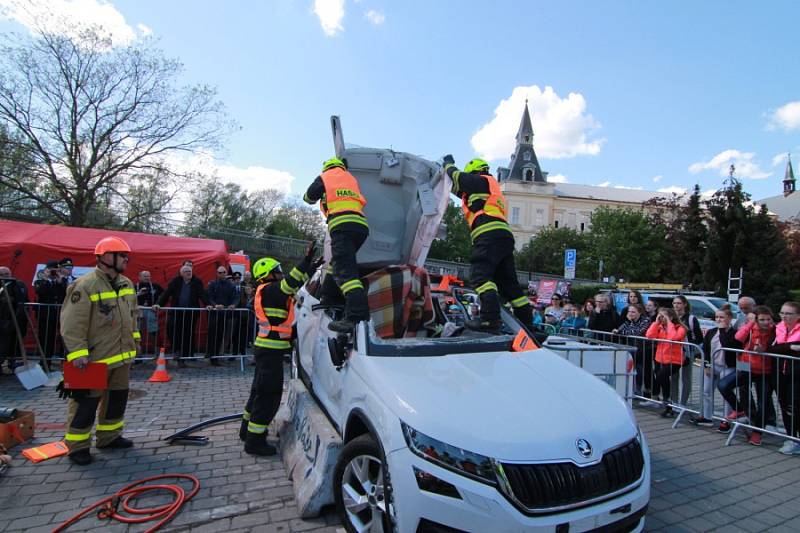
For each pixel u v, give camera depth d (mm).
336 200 4059
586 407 2785
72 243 9609
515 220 76312
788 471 4727
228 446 4840
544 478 2320
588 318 9422
